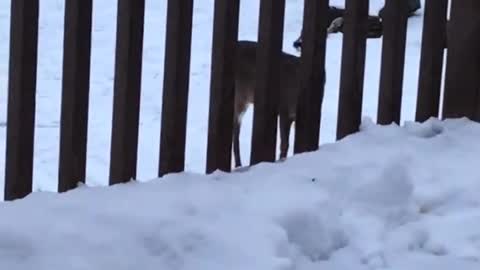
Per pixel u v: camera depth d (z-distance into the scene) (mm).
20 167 4355
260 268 3572
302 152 4816
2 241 3459
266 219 3865
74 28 4305
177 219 3762
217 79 4559
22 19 4254
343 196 4219
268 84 4641
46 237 3525
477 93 5035
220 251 3648
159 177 4504
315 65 4762
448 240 4039
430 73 5016
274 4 4590
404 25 4891
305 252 3871
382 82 4953
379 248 3951
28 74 4316
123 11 4352
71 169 4395
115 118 4434
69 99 4359
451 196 4328
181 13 4434
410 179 4320
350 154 4613
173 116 4504
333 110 9789
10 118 4352
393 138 4805
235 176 4414
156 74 11875
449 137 4824
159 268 3529
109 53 13219
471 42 4996
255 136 4703
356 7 4762
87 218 3707
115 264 3473
